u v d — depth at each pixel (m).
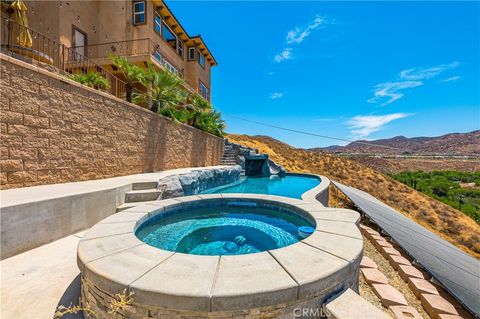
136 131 9.68
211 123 18.22
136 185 7.08
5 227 3.73
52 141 6.20
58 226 4.57
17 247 3.90
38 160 5.85
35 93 5.75
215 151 18.88
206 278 2.29
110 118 8.29
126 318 2.22
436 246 7.75
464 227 25.25
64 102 6.53
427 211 28.09
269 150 32.06
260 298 2.09
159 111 11.26
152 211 4.89
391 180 34.62
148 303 2.10
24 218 3.99
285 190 13.09
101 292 2.40
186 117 14.27
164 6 16.80
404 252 5.98
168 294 2.05
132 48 15.41
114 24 15.38
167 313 2.10
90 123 7.43
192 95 18.73
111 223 4.04
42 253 4.03
